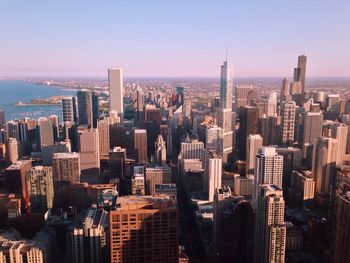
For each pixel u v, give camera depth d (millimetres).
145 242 167625
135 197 178875
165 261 170000
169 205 169875
